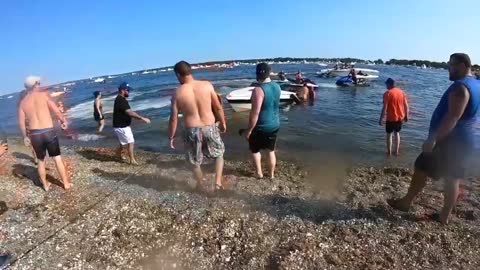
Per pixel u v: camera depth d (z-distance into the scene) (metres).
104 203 6.04
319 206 5.73
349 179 7.23
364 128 13.27
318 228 5.02
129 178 7.31
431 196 5.98
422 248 4.48
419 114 16.59
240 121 15.70
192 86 5.82
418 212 5.37
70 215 5.65
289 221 5.23
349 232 4.89
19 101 6.45
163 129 14.02
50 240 4.95
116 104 8.26
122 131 8.37
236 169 7.98
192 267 4.34
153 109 20.38
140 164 8.62
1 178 7.23
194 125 5.92
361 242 4.66
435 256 4.32
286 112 17.03
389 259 4.29
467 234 4.75
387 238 4.72
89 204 6.02
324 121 14.69
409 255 4.36
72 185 6.89
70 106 25.86
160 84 46.62
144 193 6.42
